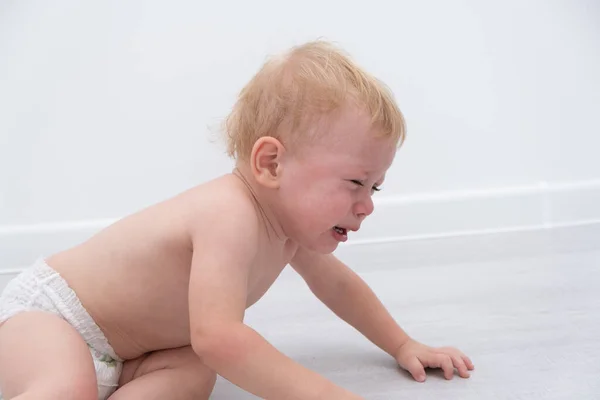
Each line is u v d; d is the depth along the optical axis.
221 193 1.00
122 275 1.03
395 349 1.21
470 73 2.01
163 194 1.92
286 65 1.04
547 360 1.21
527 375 1.16
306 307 1.48
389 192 2.00
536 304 1.46
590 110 2.07
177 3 1.88
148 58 1.88
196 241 0.97
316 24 1.95
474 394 1.11
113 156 1.89
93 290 1.03
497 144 2.03
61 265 1.05
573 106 2.06
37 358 0.92
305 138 0.99
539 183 2.06
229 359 0.88
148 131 1.90
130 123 1.89
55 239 1.86
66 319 1.01
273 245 1.06
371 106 0.98
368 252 1.86
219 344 0.88
